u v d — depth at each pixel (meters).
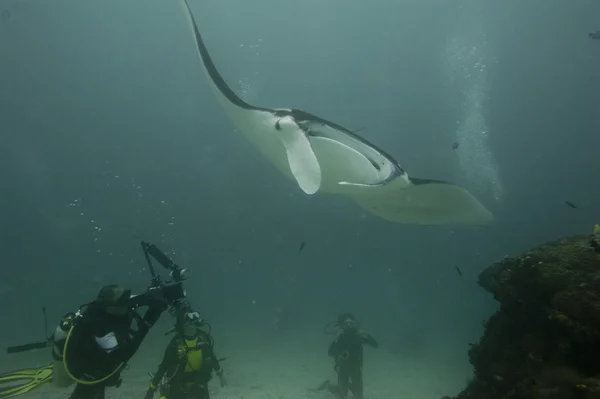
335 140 3.60
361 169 3.64
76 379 2.49
